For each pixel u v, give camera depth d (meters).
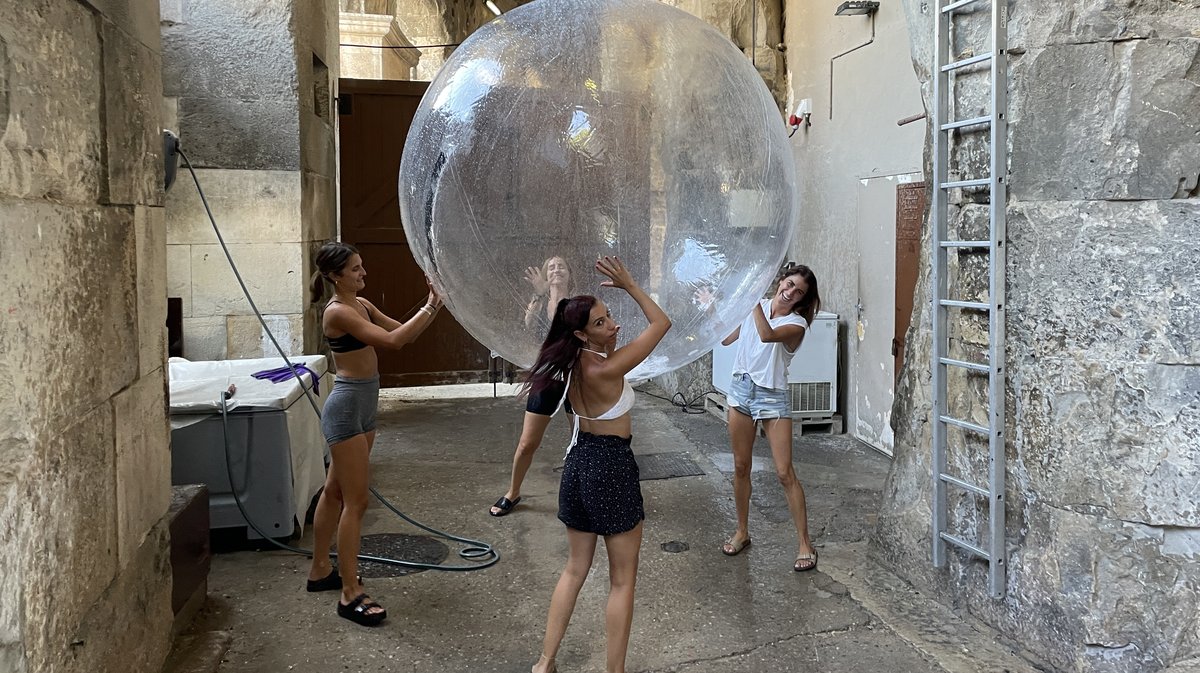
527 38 2.09
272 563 3.83
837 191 6.33
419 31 11.91
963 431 3.20
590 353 2.40
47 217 1.79
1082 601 2.72
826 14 6.39
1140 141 2.56
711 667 2.87
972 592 3.17
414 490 5.01
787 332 3.55
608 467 2.57
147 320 2.53
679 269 2.10
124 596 2.29
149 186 2.56
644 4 2.22
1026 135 2.81
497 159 2.02
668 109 2.04
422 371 7.74
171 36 5.48
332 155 6.93
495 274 2.09
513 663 2.91
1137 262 2.59
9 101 1.60
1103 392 2.68
